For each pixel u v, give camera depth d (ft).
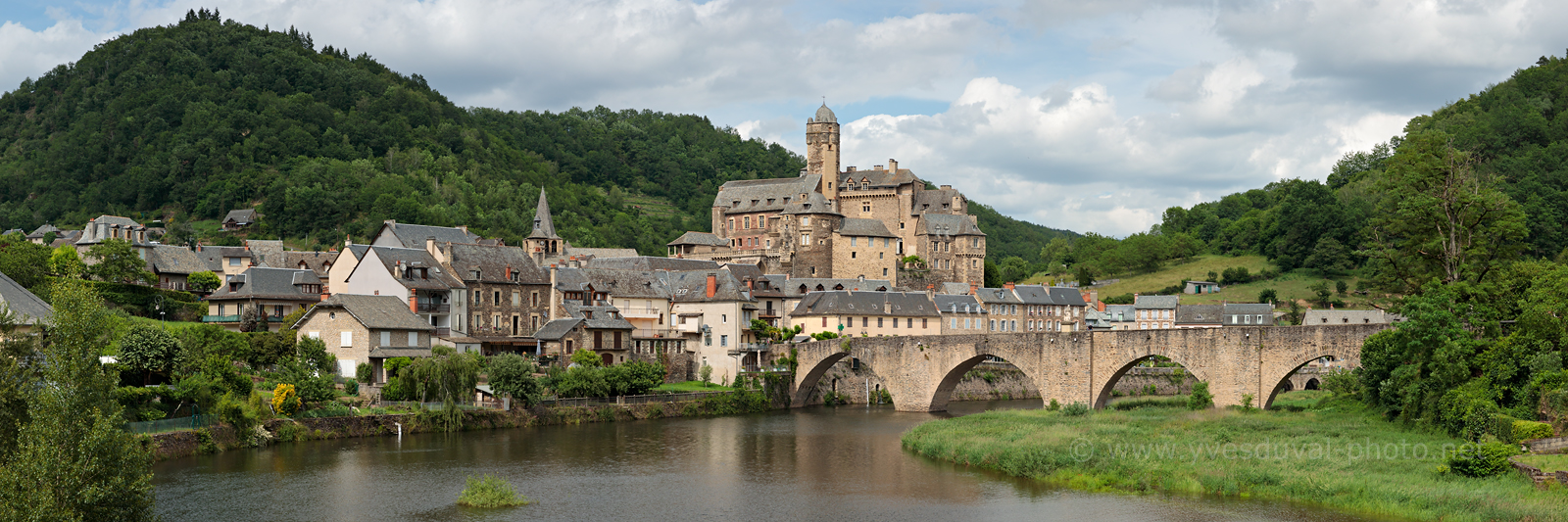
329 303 361.71
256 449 288.92
